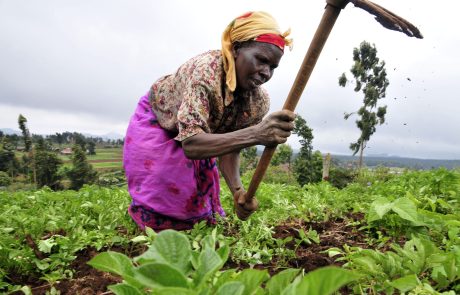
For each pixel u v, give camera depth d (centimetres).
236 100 299
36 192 509
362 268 198
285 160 3033
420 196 397
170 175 301
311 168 2411
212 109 286
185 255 117
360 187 546
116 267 120
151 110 325
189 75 281
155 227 312
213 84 272
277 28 262
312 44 220
